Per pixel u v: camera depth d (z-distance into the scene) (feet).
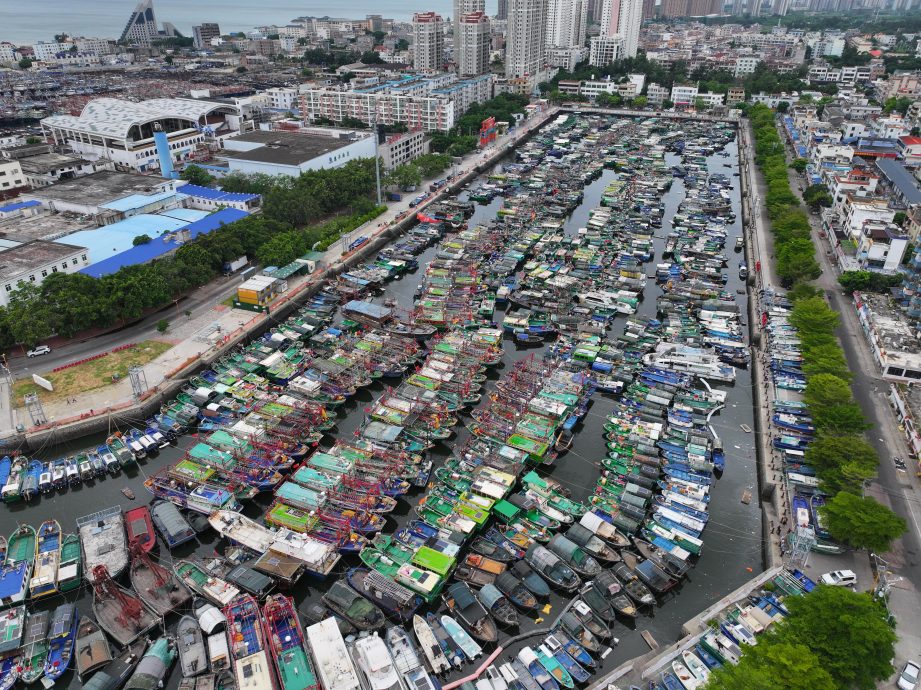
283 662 271.49
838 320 512.63
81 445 418.92
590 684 277.03
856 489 341.82
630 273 640.99
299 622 297.94
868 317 527.81
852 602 262.67
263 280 582.35
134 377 435.53
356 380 472.44
